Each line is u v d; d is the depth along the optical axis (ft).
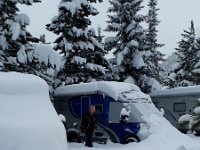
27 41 63.87
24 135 22.21
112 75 96.99
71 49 79.97
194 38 121.29
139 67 94.12
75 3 82.02
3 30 60.34
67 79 81.10
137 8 100.12
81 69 83.05
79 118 59.26
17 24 57.67
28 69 62.54
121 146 48.57
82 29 83.97
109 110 54.19
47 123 24.29
